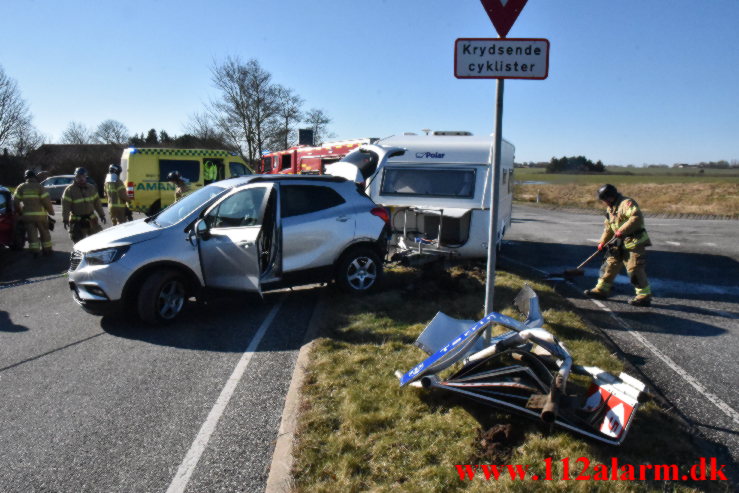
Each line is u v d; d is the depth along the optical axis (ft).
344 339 16.80
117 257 18.70
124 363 15.94
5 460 10.85
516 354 12.77
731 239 43.06
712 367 15.65
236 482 9.98
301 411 12.06
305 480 9.55
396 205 28.43
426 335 13.42
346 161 29.76
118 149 142.00
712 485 9.50
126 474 10.29
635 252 22.41
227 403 13.15
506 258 34.22
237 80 99.30
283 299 23.15
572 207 82.43
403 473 9.65
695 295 24.57
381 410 11.89
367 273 23.00
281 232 20.68
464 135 33.32
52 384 14.49
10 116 129.49
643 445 10.48
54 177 92.53
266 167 69.62
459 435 10.88
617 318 20.71
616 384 10.98
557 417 10.74
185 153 52.21
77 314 21.58
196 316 20.84
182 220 20.16
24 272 31.68
